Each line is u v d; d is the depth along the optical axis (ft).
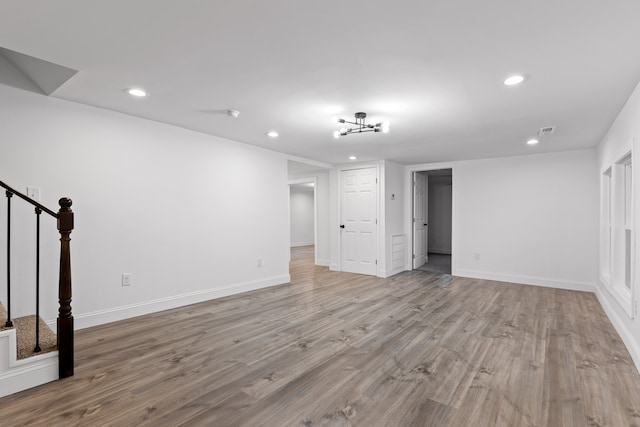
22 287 9.30
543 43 6.39
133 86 8.76
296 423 5.90
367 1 5.13
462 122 11.66
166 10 5.40
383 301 14.16
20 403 6.42
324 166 21.20
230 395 6.80
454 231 20.18
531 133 13.12
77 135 10.29
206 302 13.85
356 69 7.59
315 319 11.71
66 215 7.43
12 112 9.11
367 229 20.68
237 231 15.33
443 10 5.36
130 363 8.20
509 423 5.91
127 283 11.57
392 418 6.05
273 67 7.55
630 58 6.95
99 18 5.63
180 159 13.03
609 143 12.33
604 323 11.33
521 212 17.93
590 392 6.95
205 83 8.50
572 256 16.52
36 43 6.49
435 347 9.28
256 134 13.80
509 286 17.17
